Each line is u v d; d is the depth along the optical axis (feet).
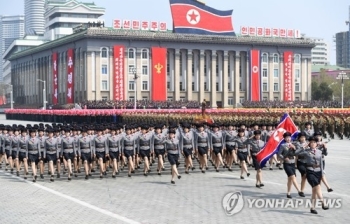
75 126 89.76
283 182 79.30
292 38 396.16
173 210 59.16
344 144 144.05
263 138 91.50
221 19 368.48
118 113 242.78
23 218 56.08
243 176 85.81
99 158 87.10
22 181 85.10
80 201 65.62
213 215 56.29
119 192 72.23
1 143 101.91
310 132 98.94
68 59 365.81
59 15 586.04
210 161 105.81
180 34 361.10
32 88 471.21
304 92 399.44
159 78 345.51
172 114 199.41
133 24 354.13
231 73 384.27
